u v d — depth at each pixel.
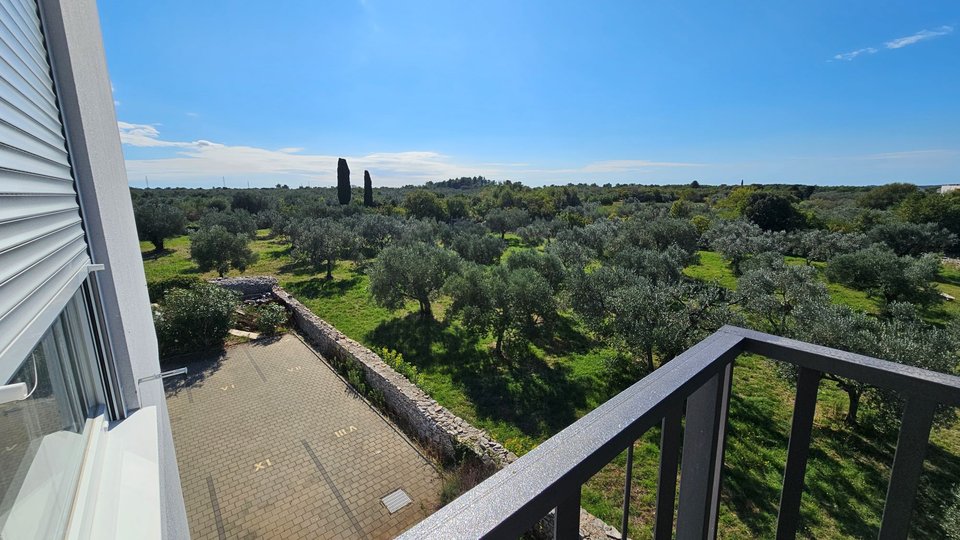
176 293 12.66
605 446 0.71
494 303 11.96
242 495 6.68
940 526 5.81
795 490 1.16
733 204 36.44
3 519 1.23
